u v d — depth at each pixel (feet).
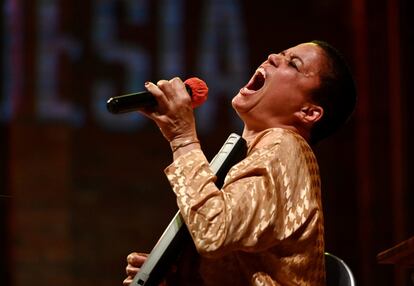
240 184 13.71
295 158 14.20
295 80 15.49
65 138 46.52
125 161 47.19
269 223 13.43
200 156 14.08
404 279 30.42
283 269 13.80
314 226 13.93
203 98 15.10
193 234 13.30
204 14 47.70
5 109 45.93
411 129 30.12
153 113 14.44
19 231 45.55
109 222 46.80
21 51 46.11
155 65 47.19
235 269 14.16
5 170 45.68
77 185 46.60
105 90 47.01
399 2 30.01
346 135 48.24
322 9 48.78
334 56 15.89
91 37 46.88
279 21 48.47
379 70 39.65
